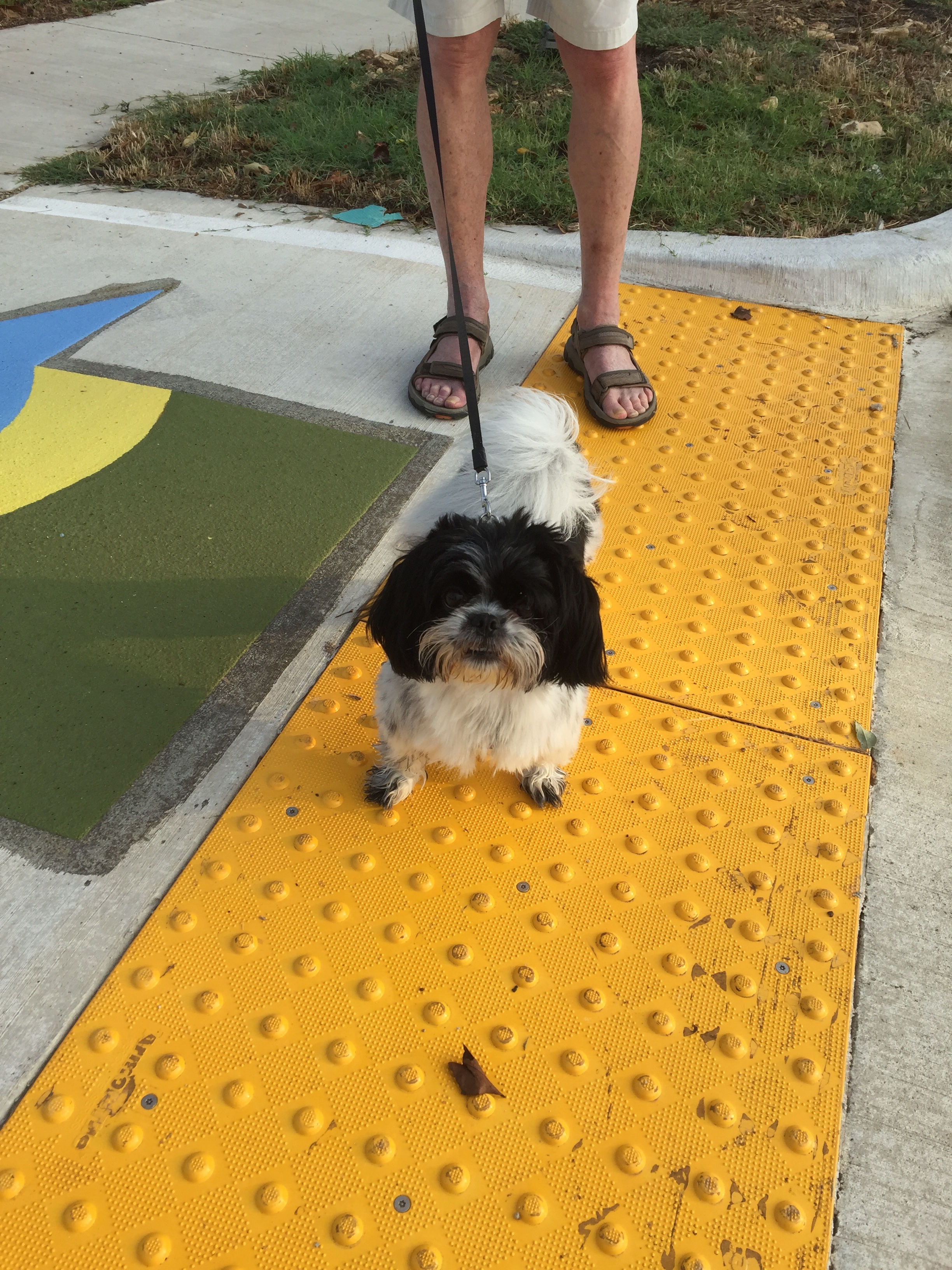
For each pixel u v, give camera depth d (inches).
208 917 36.6
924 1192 31.2
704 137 91.9
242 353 65.2
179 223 80.7
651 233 78.1
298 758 42.1
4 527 51.4
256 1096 32.4
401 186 83.8
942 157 88.5
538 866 39.0
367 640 46.8
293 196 84.8
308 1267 29.2
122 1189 30.4
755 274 73.4
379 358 65.6
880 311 72.8
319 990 35.0
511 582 34.3
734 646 47.9
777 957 36.5
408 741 38.4
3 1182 30.2
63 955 35.4
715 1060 33.8
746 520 54.6
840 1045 34.2
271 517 52.9
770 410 62.3
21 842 38.3
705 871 39.0
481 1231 30.0
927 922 37.7
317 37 124.9
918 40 119.5
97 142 94.3
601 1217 30.3
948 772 42.9
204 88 107.0
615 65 52.1
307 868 38.4
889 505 55.9
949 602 50.5
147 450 56.7
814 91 101.0
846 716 44.8
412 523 43.1
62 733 42.2
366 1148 31.4
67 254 75.7
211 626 47.1
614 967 36.1
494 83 104.6
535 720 37.6
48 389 60.9
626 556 52.1
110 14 129.0
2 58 113.2
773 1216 30.5
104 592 48.4
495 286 73.7
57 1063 32.7
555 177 84.2
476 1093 32.6
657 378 64.8
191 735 42.6
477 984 35.5
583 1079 33.2
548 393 53.6
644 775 42.3
